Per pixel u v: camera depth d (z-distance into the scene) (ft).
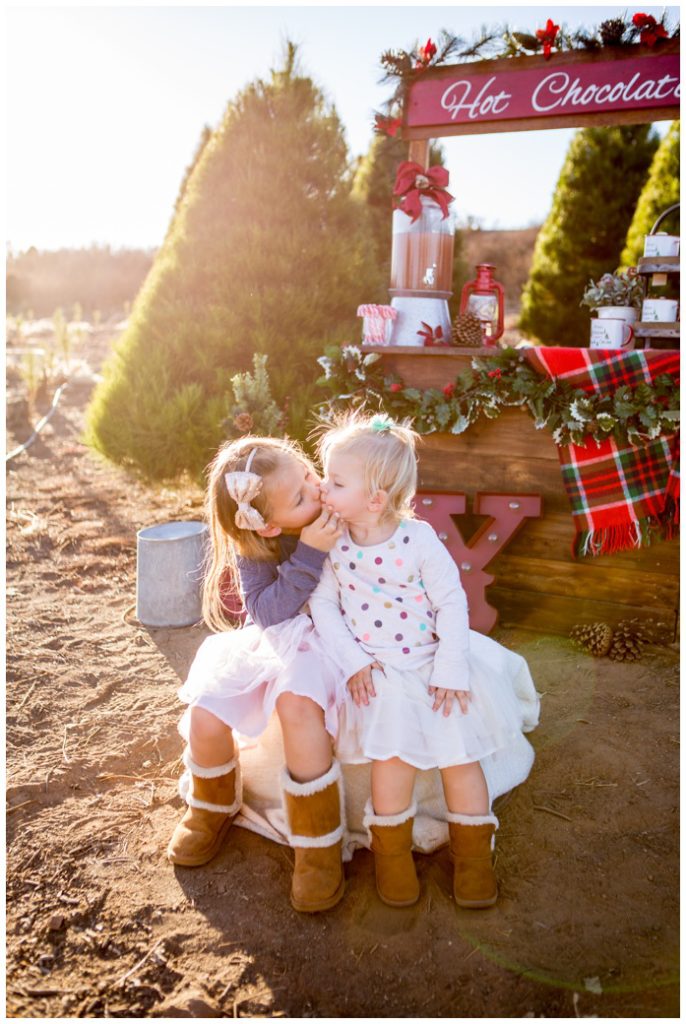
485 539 11.74
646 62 11.04
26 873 7.45
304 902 6.86
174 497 19.97
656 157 22.65
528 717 9.21
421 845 7.49
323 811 6.97
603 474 11.12
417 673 7.40
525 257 62.64
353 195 17.07
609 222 30.32
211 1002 6.08
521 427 11.75
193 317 15.21
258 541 7.74
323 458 7.83
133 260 78.02
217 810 7.62
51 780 8.83
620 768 8.86
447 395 11.50
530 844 7.75
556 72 11.52
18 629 12.60
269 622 7.63
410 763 6.91
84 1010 6.03
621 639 11.44
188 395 14.29
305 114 16.05
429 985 6.20
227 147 15.80
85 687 10.87
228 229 15.57
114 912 6.98
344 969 6.37
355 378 12.15
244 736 8.16
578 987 6.14
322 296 15.33
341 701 7.34
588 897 7.05
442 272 12.41
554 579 12.03
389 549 7.42
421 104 12.34
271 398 13.15
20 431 27.63
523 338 34.09
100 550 16.22
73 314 67.77
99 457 17.67
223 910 7.00
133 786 8.78
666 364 10.57
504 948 6.52
